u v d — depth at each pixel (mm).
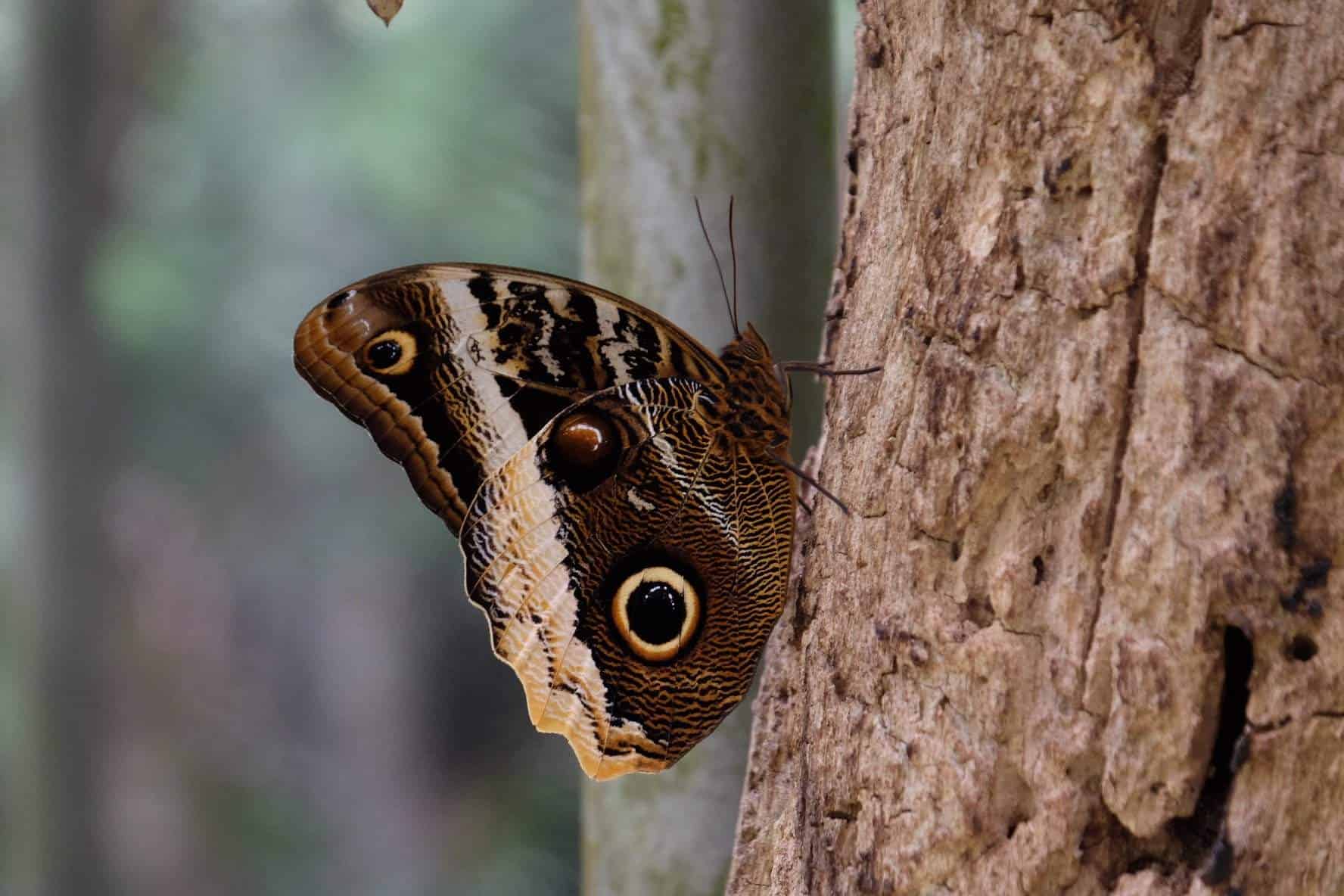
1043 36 1224
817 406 1362
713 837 1354
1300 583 1197
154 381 3885
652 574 1286
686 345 1282
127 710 4012
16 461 4105
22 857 3965
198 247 3725
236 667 4969
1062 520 1220
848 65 1900
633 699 1289
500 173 3250
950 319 1233
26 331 3820
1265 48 1203
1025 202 1226
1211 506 1203
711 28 1348
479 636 5328
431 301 1288
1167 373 1208
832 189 1365
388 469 4582
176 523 4492
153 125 3756
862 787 1241
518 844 3766
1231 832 1199
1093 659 1214
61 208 3715
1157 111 1213
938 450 1233
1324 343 1199
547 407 1288
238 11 3826
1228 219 1204
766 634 1283
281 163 3572
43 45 3674
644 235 1356
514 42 3357
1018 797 1223
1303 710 1196
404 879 5105
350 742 5234
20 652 3982
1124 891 1210
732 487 1281
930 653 1233
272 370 3973
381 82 3402
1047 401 1221
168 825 4633
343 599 5109
